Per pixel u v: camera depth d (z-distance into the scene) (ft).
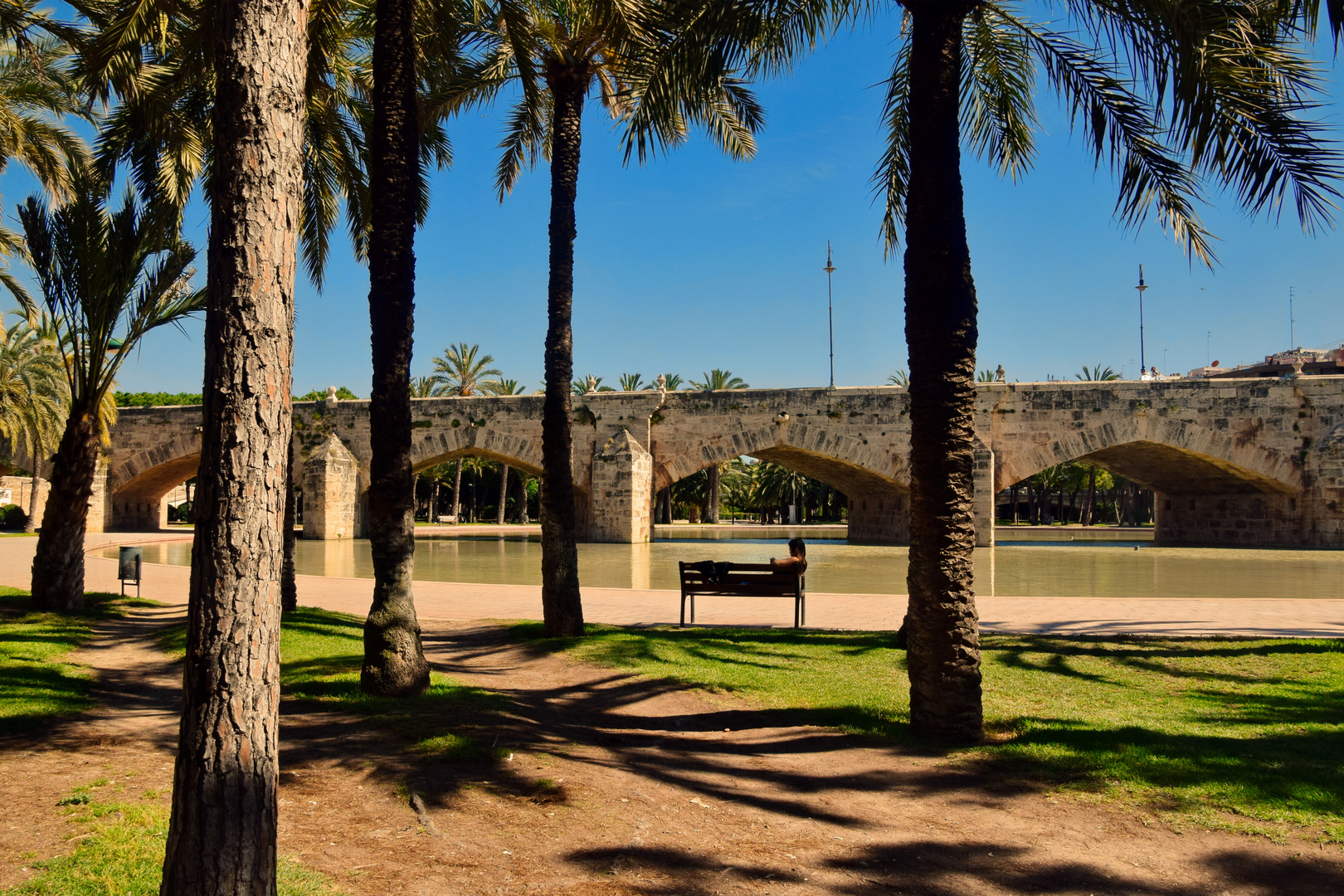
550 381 36.60
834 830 15.35
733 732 22.11
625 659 30.71
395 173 26.02
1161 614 44.14
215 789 9.54
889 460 120.67
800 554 40.40
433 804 15.69
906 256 21.83
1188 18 21.12
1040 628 39.01
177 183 39.50
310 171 46.37
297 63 10.75
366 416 141.38
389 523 24.95
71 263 41.32
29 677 26.09
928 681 21.08
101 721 21.70
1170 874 13.46
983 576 78.07
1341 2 19.79
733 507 324.39
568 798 16.31
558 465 36.42
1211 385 114.32
